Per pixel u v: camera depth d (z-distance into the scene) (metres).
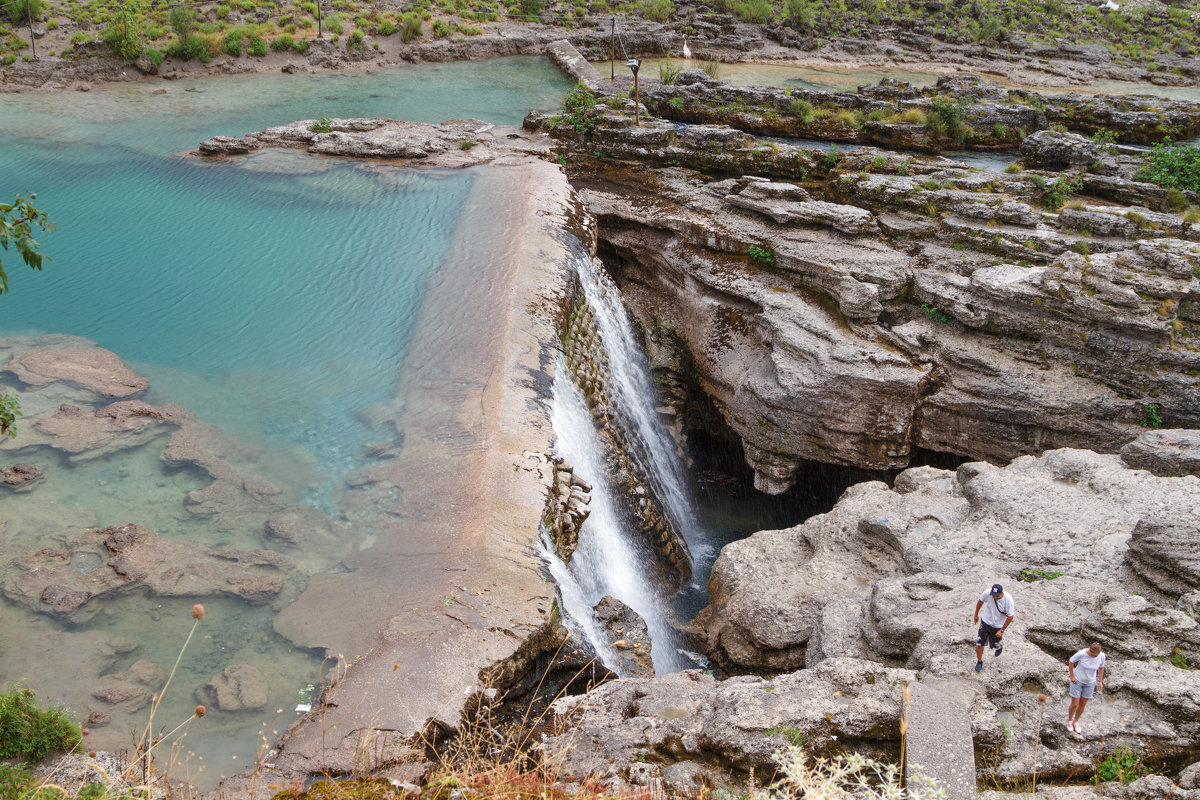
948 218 30.88
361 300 25.81
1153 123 43.34
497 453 19.62
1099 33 71.06
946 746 12.63
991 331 27.95
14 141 37.00
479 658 14.32
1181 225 28.52
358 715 13.06
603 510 23.86
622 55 58.53
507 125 41.16
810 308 29.44
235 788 11.85
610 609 20.36
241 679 14.08
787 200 32.62
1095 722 13.95
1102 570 18.73
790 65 60.12
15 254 27.70
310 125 38.44
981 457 27.50
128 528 17.25
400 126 39.25
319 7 54.94
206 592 15.94
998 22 66.94
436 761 12.64
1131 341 25.86
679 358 33.25
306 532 17.48
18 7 49.22
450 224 30.45
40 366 22.14
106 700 13.68
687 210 33.94
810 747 13.02
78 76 46.28
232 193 32.75
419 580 16.09
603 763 13.33
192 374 22.52
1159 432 23.30
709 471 33.84
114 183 33.38
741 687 14.64
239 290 26.23
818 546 22.84
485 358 23.11
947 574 19.02
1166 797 12.40
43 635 14.94
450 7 60.50
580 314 28.17
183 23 50.12
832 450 28.02
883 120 42.00
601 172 37.38
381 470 19.20
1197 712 13.83
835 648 18.48
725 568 23.80
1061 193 33.06
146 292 25.95
